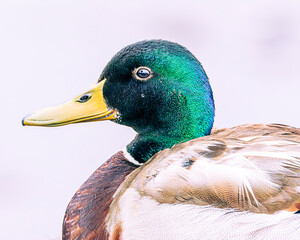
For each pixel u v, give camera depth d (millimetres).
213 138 3328
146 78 3373
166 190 3311
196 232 3299
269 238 3283
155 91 3373
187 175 3309
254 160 3303
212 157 3312
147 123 3381
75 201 3363
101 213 3344
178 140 3379
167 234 3305
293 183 3291
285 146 3309
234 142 3316
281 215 3287
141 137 3385
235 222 3293
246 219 3293
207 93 3377
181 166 3314
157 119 3377
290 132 3340
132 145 3387
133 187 3328
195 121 3375
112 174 3367
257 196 3293
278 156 3301
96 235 3342
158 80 3373
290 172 3295
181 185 3309
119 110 3385
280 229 3283
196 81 3373
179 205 3307
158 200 3312
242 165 3301
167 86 3371
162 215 3309
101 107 3389
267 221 3287
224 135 3336
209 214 3299
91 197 3357
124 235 3318
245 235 3291
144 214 3312
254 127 3344
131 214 3318
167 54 3371
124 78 3379
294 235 3279
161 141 3381
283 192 3291
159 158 3332
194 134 3377
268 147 3309
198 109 3375
